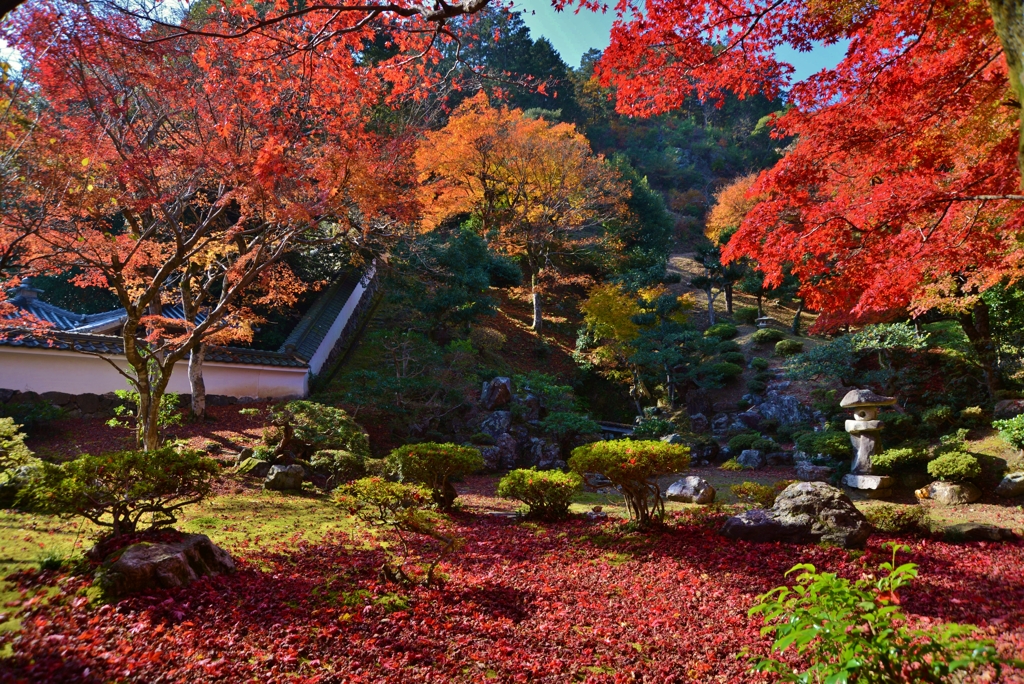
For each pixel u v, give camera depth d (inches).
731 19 176.7
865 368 659.4
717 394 775.1
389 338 711.7
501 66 1352.1
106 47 222.5
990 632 163.5
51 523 241.9
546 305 1050.7
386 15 200.5
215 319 346.0
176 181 324.2
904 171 205.5
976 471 387.5
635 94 202.2
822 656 104.5
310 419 463.5
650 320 840.9
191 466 207.5
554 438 617.6
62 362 502.0
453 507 380.2
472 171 969.5
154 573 169.8
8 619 141.3
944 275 293.0
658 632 175.0
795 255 209.3
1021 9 75.4
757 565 244.7
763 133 2220.7
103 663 124.3
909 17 172.9
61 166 261.6
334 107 302.0
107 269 315.3
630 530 305.9
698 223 1754.4
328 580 203.9
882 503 411.5
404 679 135.3
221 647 140.9
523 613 190.1
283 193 311.9
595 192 1003.9
